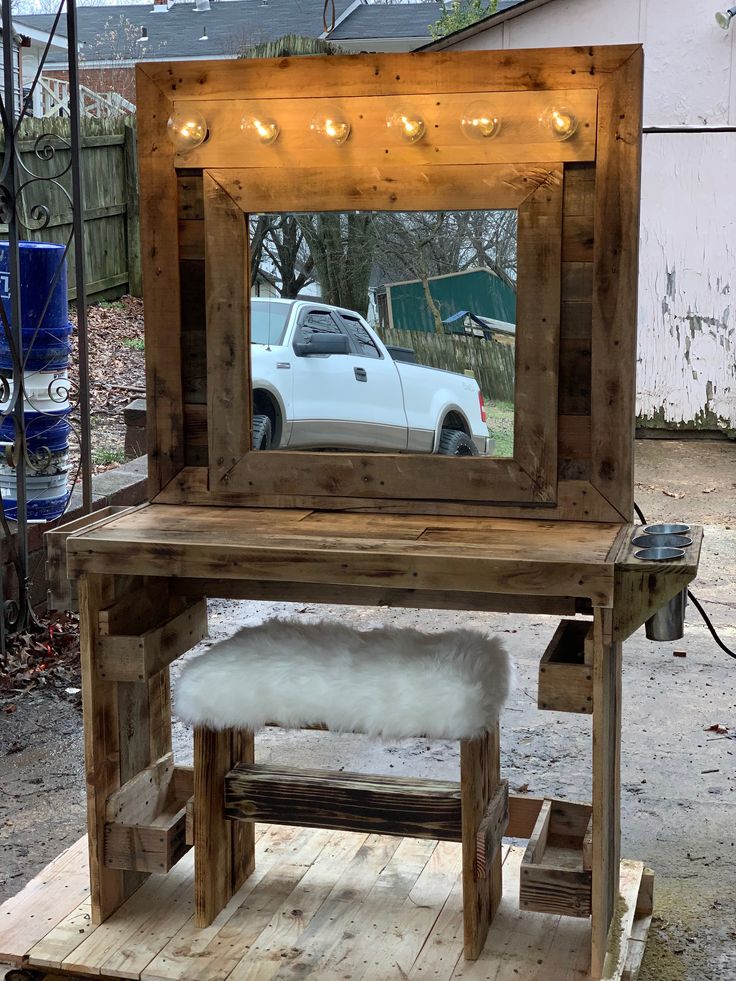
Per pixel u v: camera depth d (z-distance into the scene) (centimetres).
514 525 259
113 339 927
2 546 456
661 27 789
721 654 464
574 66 250
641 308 828
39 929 264
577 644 261
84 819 340
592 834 239
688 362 827
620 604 229
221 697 249
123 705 272
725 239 805
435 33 1199
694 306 819
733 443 827
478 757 248
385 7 1288
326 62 262
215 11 1327
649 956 273
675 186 807
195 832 260
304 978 245
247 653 255
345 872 288
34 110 1243
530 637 485
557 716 407
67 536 251
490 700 241
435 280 262
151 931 262
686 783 357
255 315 273
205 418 282
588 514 262
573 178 255
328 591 280
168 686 296
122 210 1038
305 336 270
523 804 273
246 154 268
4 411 479
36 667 446
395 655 249
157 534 250
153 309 279
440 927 264
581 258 256
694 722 401
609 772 248
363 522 263
